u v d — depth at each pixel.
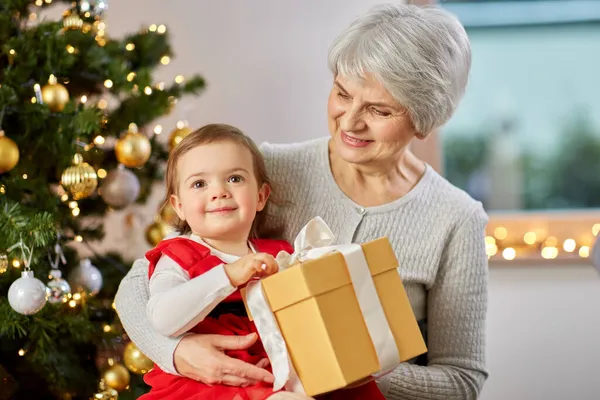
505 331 2.88
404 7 1.52
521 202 2.96
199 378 1.30
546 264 2.86
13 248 1.98
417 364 1.69
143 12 2.99
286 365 1.18
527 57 2.94
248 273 1.23
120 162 2.30
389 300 1.21
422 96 1.46
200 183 1.46
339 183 1.65
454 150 2.98
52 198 2.18
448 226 1.62
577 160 2.94
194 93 2.54
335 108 1.50
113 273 2.46
